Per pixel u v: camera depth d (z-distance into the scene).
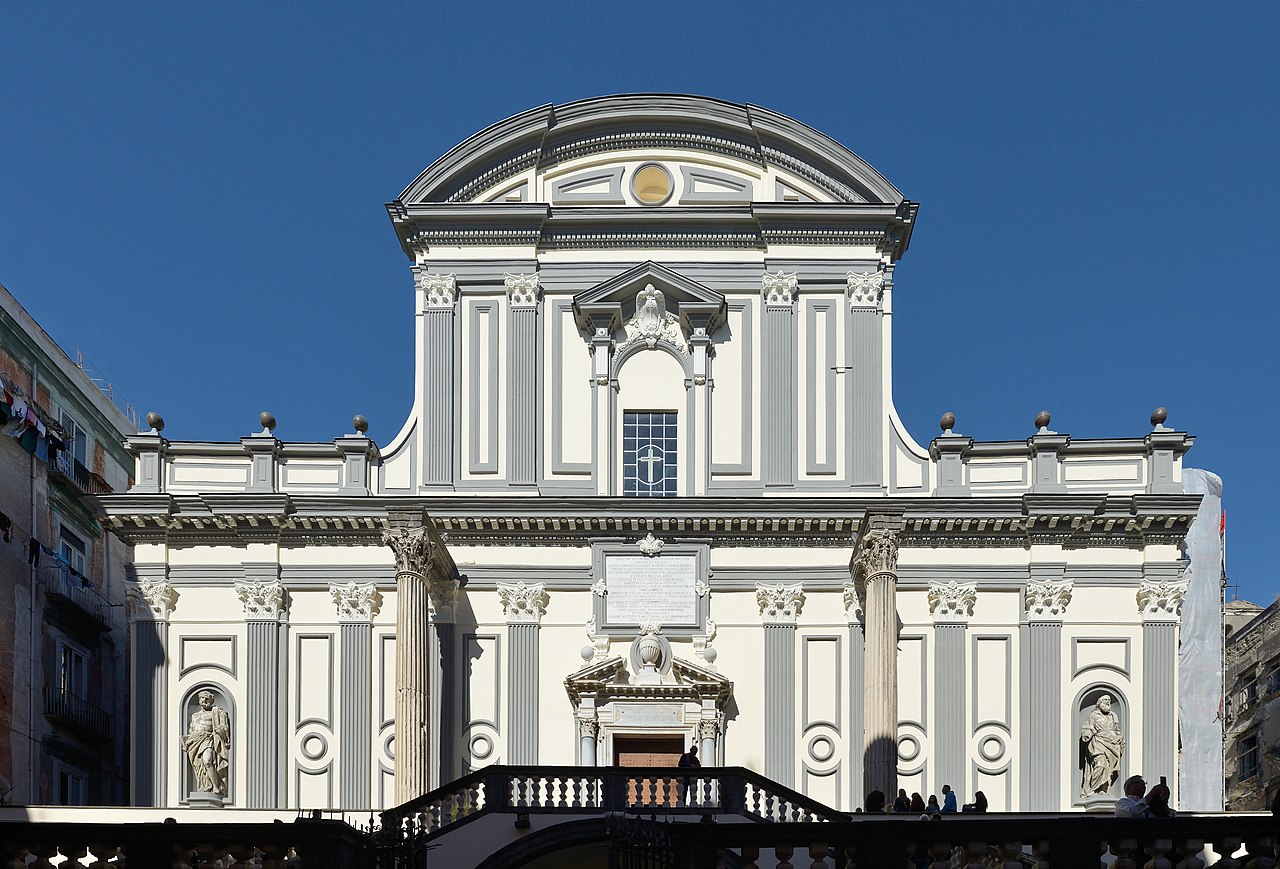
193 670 43.00
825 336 45.06
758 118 45.34
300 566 43.50
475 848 28.67
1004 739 42.50
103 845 19.08
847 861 18.97
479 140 45.47
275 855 18.97
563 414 44.81
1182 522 42.91
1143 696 42.50
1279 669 61.81
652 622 43.16
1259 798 62.91
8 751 44.72
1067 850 18.41
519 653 43.00
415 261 45.56
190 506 43.22
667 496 43.50
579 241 45.53
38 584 47.41
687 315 44.97
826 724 42.69
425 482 44.25
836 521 43.31
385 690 42.94
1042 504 42.75
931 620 43.16
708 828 19.02
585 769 30.66
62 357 50.38
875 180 45.22
